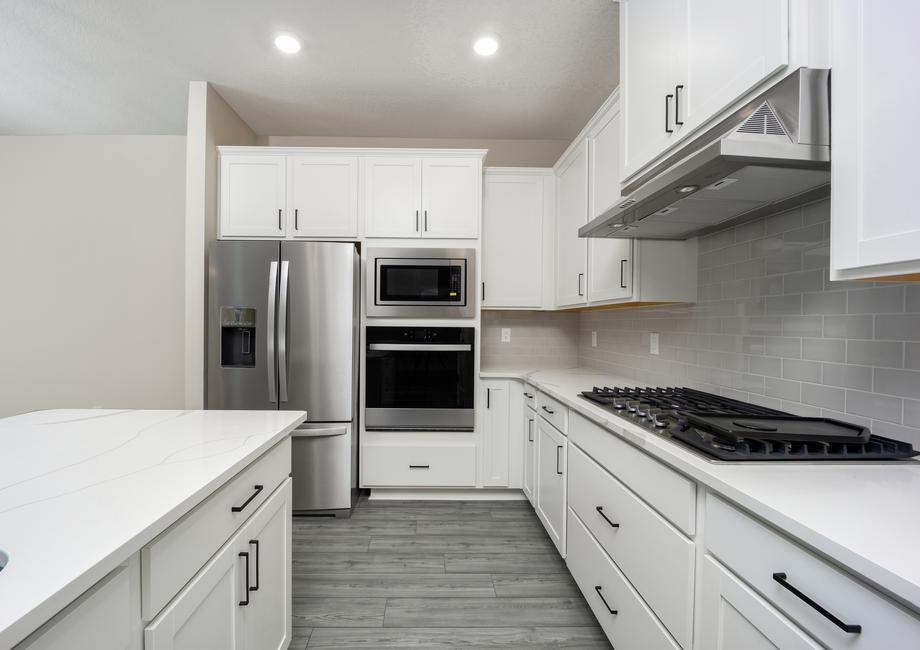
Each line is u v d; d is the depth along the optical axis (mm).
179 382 3334
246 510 1060
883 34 745
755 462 932
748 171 1021
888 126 736
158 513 685
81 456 984
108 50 2250
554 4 1902
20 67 2408
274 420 1348
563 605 1729
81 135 3309
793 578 687
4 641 420
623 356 2607
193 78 2502
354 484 2617
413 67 2377
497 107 2824
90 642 556
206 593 854
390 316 2670
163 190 3320
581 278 2447
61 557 548
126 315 3334
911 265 715
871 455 949
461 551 2131
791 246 1389
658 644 1085
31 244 3322
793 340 1378
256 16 1987
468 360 2707
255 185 2674
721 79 1115
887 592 547
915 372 1006
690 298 1928
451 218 2721
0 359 3311
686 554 971
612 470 1393
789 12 918
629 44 1610
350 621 1618
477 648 1492
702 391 1868
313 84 2555
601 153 2131
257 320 2469
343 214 2691
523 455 2723
